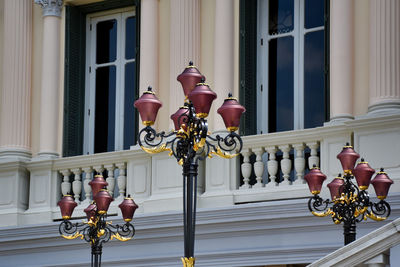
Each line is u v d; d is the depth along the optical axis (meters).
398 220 12.76
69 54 25.86
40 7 26.44
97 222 19.84
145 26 24.44
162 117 24.08
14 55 26.19
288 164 21.94
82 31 26.27
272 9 23.56
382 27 20.95
